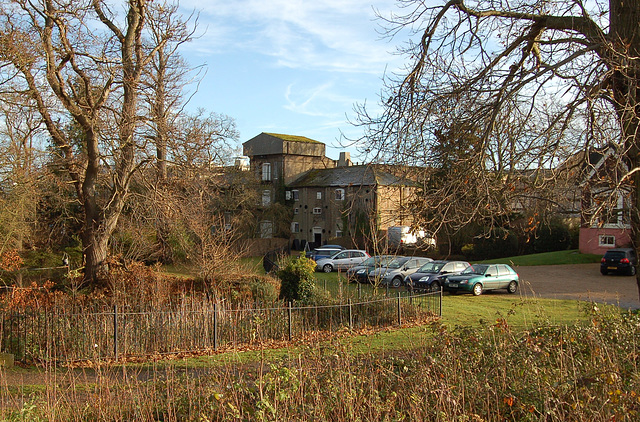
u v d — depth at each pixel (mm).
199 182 20906
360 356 9469
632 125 8672
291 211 58406
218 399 6285
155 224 20625
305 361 7855
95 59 17797
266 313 14219
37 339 12047
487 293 25594
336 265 34688
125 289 16688
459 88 9344
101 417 6961
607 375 6180
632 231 9156
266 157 61469
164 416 6852
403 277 26641
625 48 8383
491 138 9156
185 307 13734
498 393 6840
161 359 12156
